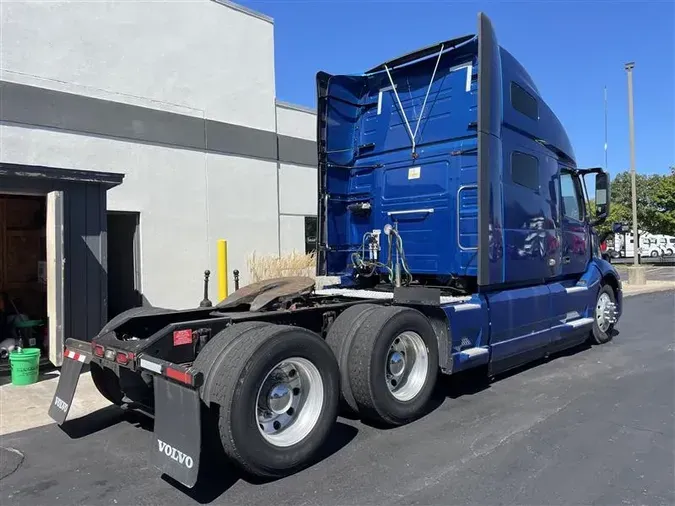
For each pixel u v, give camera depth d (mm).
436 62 6449
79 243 7105
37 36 8367
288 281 5613
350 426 4938
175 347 4246
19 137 8211
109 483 3863
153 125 9766
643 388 6070
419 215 6566
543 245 6926
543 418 5066
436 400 5688
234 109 11086
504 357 6152
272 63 11867
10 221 7984
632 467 3957
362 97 7367
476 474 3875
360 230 7262
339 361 4742
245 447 3633
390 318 4754
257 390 3725
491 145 5824
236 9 11109
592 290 8156
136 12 9523
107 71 9164
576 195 8141
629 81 20203
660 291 18188
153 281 9781
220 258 9453
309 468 4043
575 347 8438
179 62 10141
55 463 4234
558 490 3607
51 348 6656
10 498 3643
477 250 5777
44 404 5762
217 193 10773
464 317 5531
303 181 12641
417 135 6641
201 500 3574
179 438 3600
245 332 3973
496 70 5973
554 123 7469
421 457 4203
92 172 7070
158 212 9852
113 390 5223
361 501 3510
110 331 4773
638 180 49375
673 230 31781
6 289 7914
